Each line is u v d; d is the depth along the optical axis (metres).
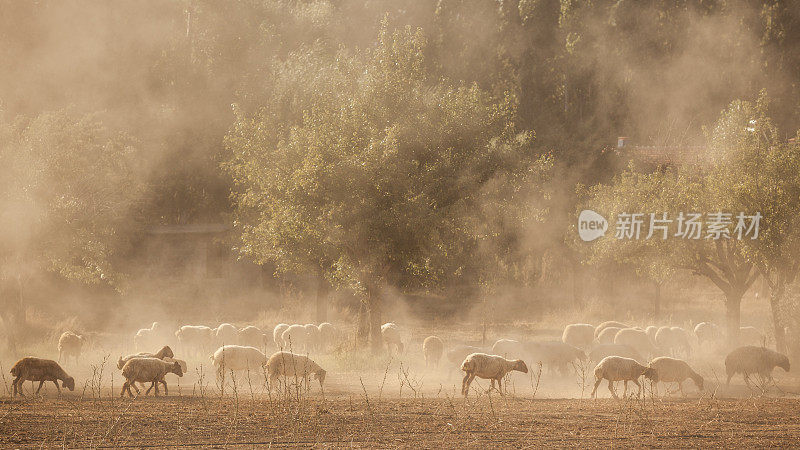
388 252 92.25
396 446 34.41
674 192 97.69
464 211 93.38
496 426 40.25
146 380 55.84
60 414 42.62
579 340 100.56
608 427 40.38
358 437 36.59
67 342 83.38
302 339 99.88
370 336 95.31
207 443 34.72
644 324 136.75
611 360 60.00
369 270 92.19
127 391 57.50
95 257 102.56
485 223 99.19
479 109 97.12
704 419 43.84
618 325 101.44
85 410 44.84
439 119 94.81
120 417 41.53
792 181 86.88
